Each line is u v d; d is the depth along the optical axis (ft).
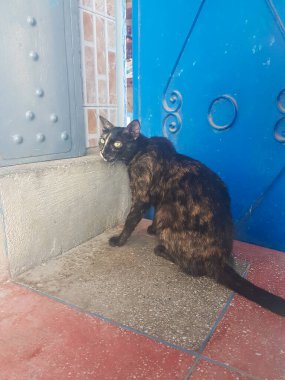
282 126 2.24
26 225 1.91
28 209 1.90
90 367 1.23
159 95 2.75
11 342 1.36
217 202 1.93
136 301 1.68
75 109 2.28
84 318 1.53
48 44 1.99
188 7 2.39
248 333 1.44
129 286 1.83
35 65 1.94
